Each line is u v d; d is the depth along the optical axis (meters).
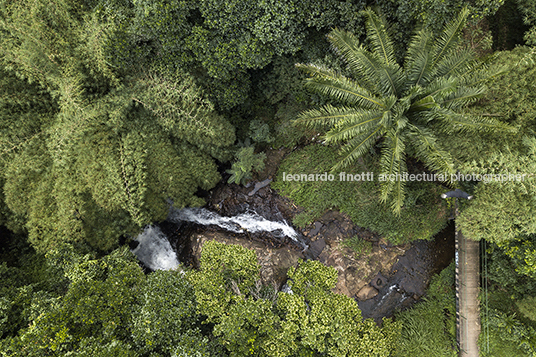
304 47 10.77
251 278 9.58
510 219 8.62
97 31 8.58
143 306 8.21
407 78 9.19
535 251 9.39
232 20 9.30
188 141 11.89
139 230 11.91
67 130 9.02
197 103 10.88
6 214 10.65
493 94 9.09
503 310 11.02
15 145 9.42
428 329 11.80
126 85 10.24
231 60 10.06
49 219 9.88
